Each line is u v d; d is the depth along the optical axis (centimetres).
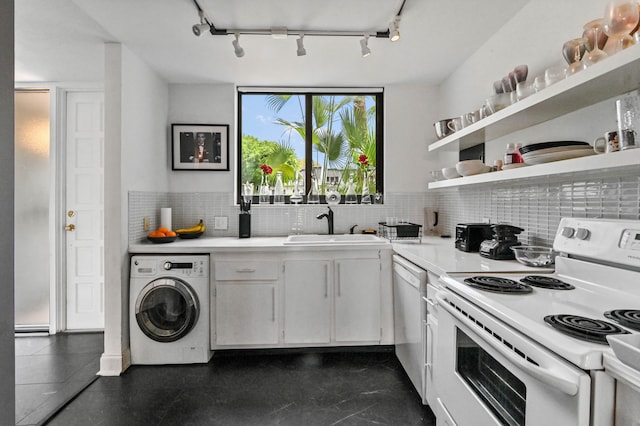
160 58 270
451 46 253
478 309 117
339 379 233
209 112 329
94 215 315
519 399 96
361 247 265
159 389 221
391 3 198
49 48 248
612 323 92
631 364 67
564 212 174
